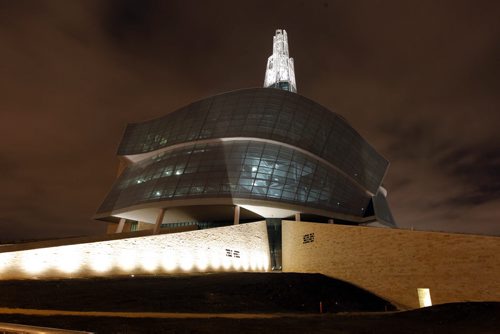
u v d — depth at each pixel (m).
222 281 30.53
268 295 27.84
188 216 59.34
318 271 39.22
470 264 27.58
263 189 52.97
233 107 58.44
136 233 42.62
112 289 25.08
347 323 18.06
